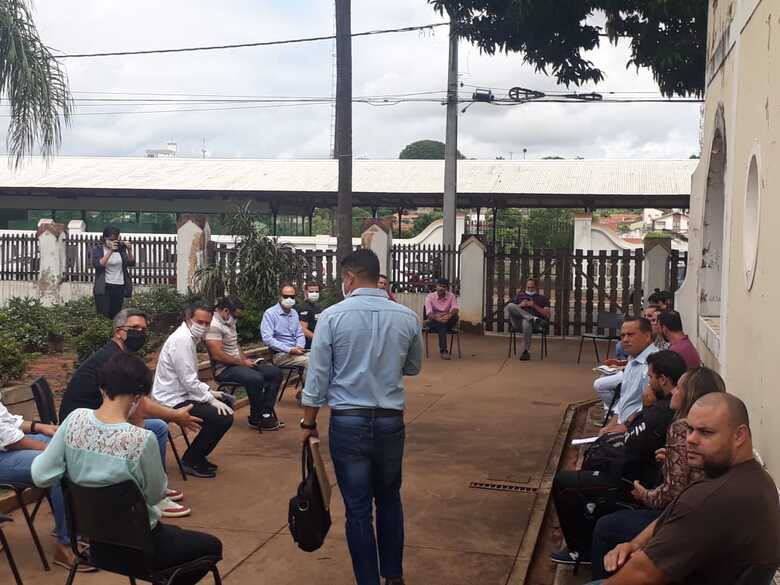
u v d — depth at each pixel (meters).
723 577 3.00
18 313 12.74
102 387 3.94
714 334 7.76
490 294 17.92
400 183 27.30
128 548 3.81
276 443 8.17
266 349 12.60
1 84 9.16
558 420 9.37
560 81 13.62
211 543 4.09
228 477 6.99
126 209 29.58
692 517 3.00
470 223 33.31
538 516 6.04
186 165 30.31
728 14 7.31
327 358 4.52
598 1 12.05
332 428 4.55
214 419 6.88
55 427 5.51
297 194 26.67
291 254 15.68
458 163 29.69
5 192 28.42
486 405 10.23
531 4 12.04
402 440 4.64
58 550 5.04
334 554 5.34
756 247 5.36
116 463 3.73
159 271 19.61
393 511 4.70
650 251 16.50
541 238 32.84
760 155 5.35
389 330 4.60
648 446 4.77
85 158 31.58
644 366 6.21
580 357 14.77
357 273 4.71
